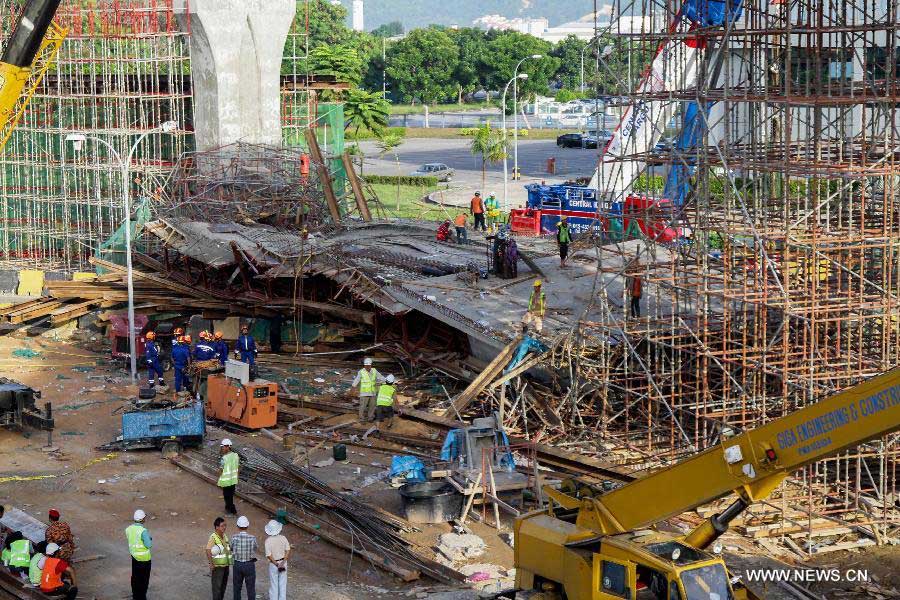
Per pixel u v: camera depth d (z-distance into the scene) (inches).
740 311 1456.7
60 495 1291.8
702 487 825.5
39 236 2748.5
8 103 1603.1
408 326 1806.1
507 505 1208.2
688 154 1403.8
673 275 1448.1
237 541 971.3
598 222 1717.5
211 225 2203.5
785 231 1238.9
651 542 852.0
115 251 2341.3
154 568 1089.4
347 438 1481.3
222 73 2511.1
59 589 1000.2
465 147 5433.1
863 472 1315.2
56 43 1785.2
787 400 1245.7
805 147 1487.5
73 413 1609.3
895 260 1437.0
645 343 1475.1
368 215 2581.2
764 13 1480.1
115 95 2581.2
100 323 2006.6
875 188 1573.6
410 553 1115.3
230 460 1223.5
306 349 1903.3
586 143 5093.5
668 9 1413.6
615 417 1421.0
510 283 1808.6
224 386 1547.7
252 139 2566.4
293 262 1926.7
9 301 2282.2
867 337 1439.5
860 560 1119.0
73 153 2743.6
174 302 2006.6
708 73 1529.3
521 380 1515.7
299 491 1269.7
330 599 1013.2
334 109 3058.6
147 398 1567.4
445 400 1605.6
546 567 903.1
